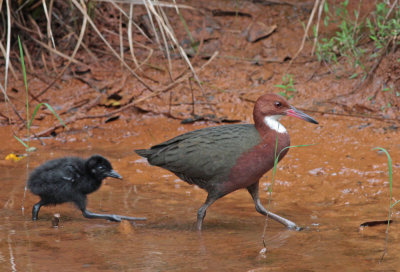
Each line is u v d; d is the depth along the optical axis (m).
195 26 17.39
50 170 8.94
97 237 8.07
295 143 12.42
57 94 15.19
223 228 8.47
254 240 7.86
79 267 6.85
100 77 15.82
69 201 8.95
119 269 6.78
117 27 17.59
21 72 16.02
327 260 6.98
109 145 12.88
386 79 13.97
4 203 9.62
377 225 8.20
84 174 9.02
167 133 13.45
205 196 10.05
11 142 13.03
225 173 8.52
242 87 15.15
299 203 9.55
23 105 14.66
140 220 8.84
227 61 16.17
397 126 12.89
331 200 9.63
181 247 7.60
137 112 14.56
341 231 8.10
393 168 10.84
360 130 12.88
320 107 14.00
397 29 13.98
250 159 8.49
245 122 13.64
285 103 8.77
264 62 15.97
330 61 15.40
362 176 10.58
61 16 16.81
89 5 15.70
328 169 10.97
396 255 7.08
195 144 8.73
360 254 7.16
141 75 15.82
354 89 14.29
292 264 6.87
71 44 16.88
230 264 6.90
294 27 17.08
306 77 15.09
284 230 8.28
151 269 6.77
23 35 16.52
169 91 15.09
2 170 11.32
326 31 16.48
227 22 17.55
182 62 16.25
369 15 16.39
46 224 8.73
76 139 13.29
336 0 17.42
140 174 11.20
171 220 8.85
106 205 9.57
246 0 18.31
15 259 7.14
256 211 9.31
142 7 18.14
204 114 14.12
